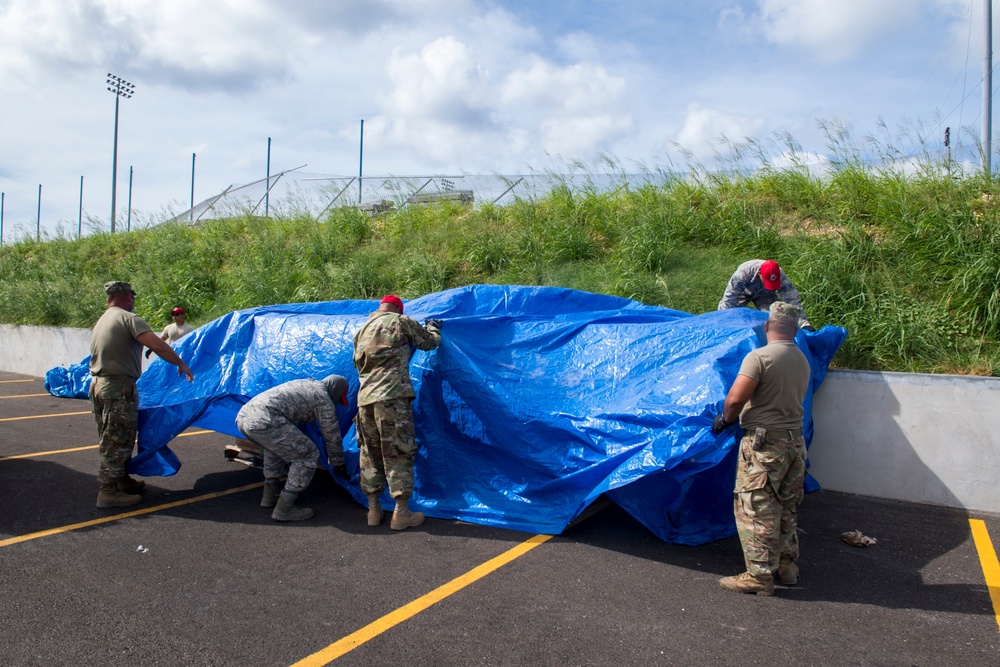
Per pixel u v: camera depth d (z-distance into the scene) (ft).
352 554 13.92
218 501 17.70
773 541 12.16
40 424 28.04
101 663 9.55
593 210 34.73
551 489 15.53
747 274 20.04
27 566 13.07
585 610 11.46
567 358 17.07
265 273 40.29
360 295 35.29
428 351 17.01
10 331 47.50
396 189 46.98
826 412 19.16
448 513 16.20
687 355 15.75
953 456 17.49
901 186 26.91
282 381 18.69
